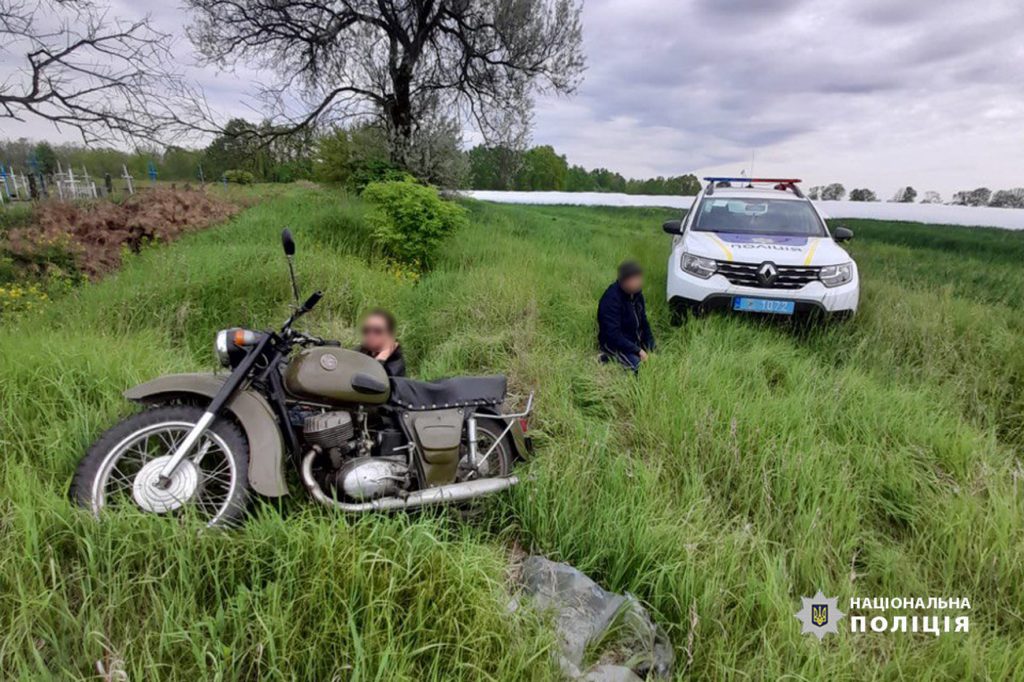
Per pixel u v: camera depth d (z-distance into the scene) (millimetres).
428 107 15367
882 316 6629
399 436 3209
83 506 2580
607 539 3010
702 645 2512
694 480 3504
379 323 3646
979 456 4004
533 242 10984
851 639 2621
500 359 5352
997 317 6914
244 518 2764
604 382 4930
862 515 3436
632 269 5387
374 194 8875
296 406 3045
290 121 14328
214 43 13031
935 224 21344
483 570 2602
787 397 4598
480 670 2131
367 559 2479
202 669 1965
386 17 14031
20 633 2059
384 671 2059
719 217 7418
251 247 7133
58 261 7645
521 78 15070
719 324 6094
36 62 9680
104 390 3557
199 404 3000
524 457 3512
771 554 3086
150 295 5520
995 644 2607
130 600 2252
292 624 2197
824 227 7270
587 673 2316
